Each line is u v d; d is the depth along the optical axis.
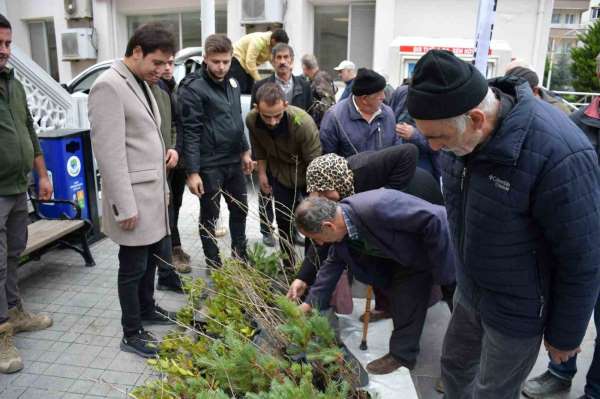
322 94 5.13
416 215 1.98
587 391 2.50
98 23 10.16
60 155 3.98
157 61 2.48
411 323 2.26
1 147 2.64
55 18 10.53
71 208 4.10
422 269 2.19
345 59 8.94
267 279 2.83
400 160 2.61
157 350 2.67
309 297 2.36
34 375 2.58
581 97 11.75
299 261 3.06
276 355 2.14
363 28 8.68
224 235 4.12
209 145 3.44
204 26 5.04
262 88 3.09
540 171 1.40
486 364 1.78
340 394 1.84
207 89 3.37
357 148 3.33
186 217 5.26
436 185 2.82
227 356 2.08
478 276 1.67
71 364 2.68
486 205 1.52
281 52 4.32
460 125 1.42
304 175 3.46
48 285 3.61
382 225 2.01
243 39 5.53
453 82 1.38
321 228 2.01
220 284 2.74
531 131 1.41
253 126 3.35
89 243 4.36
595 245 1.44
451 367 2.10
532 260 1.55
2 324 2.62
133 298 2.73
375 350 2.57
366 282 2.30
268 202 3.88
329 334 2.09
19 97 2.80
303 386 1.76
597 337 2.39
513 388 1.79
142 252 2.67
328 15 8.82
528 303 1.60
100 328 3.04
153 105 2.68
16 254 2.91
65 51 10.19
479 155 1.50
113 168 2.43
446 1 8.03
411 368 2.29
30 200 4.06
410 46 7.40
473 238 1.61
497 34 8.06
